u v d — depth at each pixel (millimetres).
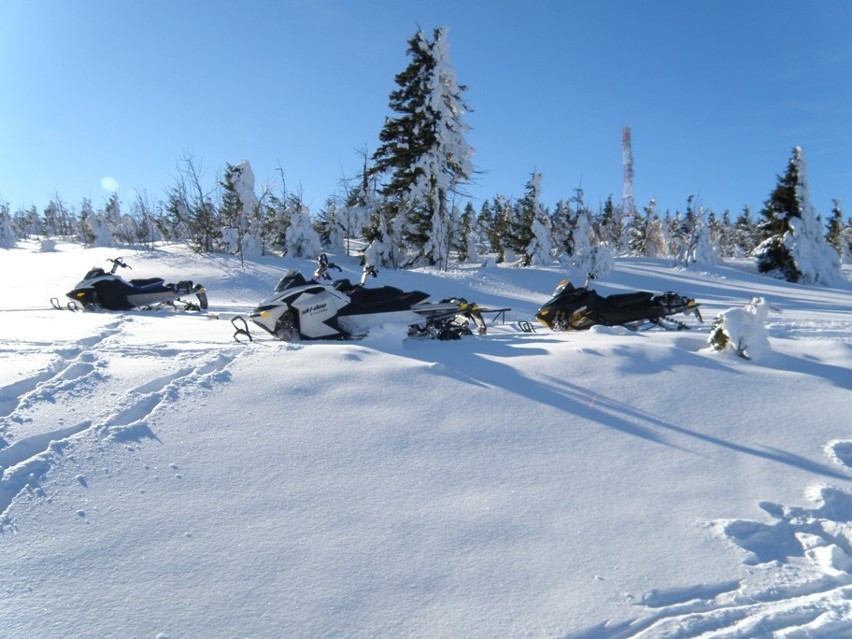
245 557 3223
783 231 37438
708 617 2770
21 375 5945
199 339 8336
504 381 5926
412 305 8117
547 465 4352
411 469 4262
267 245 36344
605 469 4301
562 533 3484
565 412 5246
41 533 3416
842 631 2670
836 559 3264
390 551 3287
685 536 3459
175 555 3232
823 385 5926
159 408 5062
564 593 2955
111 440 4473
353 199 36469
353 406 5262
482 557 3246
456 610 2830
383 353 6664
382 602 2883
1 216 49156
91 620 2744
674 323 10141
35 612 2795
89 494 3816
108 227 38719
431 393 5570
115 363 6434
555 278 25859
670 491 3990
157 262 24391
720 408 5383
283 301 8102
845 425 5059
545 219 33000
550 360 6473
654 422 5098
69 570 3102
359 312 8070
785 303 21391
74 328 9500
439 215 29828
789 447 4668
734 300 22656
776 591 2979
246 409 5148
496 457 4461
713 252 37906
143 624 2723
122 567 3127
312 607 2842
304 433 4758
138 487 3918
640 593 2955
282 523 3559
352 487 3994
